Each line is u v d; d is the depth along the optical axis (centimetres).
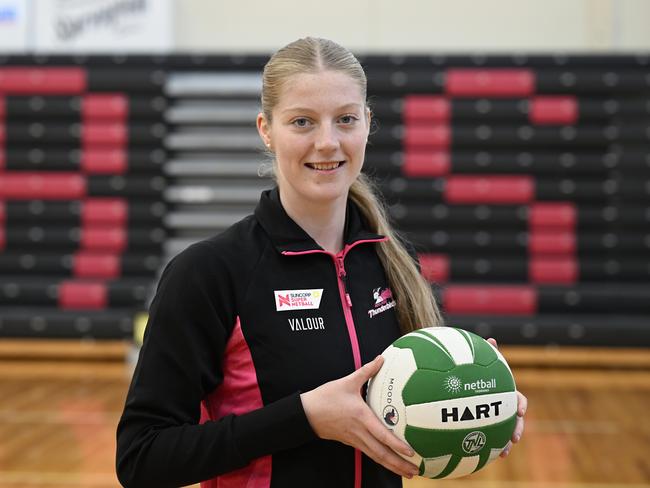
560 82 893
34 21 927
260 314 138
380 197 189
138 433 132
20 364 748
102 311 846
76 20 923
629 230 880
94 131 914
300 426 125
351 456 137
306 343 138
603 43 903
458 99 902
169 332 134
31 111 917
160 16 920
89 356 776
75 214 909
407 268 154
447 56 900
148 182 909
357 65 138
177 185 915
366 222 157
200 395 136
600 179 890
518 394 141
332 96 133
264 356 136
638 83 883
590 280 874
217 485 140
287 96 134
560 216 885
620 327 795
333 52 136
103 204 908
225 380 138
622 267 872
